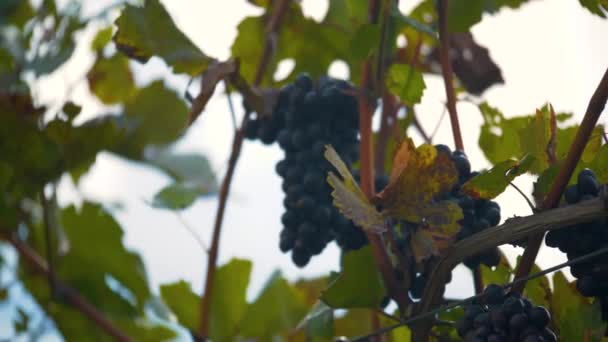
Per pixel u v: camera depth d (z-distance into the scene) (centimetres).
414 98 212
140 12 215
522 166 194
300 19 237
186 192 226
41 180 242
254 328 239
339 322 238
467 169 199
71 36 244
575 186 192
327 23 236
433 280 196
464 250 194
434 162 196
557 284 203
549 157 200
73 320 248
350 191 197
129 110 253
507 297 192
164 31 215
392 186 197
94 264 249
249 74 238
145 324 249
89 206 249
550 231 193
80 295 248
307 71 237
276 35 234
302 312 241
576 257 192
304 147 210
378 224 195
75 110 240
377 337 215
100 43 257
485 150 214
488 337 190
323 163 209
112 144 246
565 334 199
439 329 204
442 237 195
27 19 263
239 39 238
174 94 254
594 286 192
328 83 211
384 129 226
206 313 228
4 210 246
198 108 210
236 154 226
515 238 192
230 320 239
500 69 232
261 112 213
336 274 212
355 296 204
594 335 197
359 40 209
